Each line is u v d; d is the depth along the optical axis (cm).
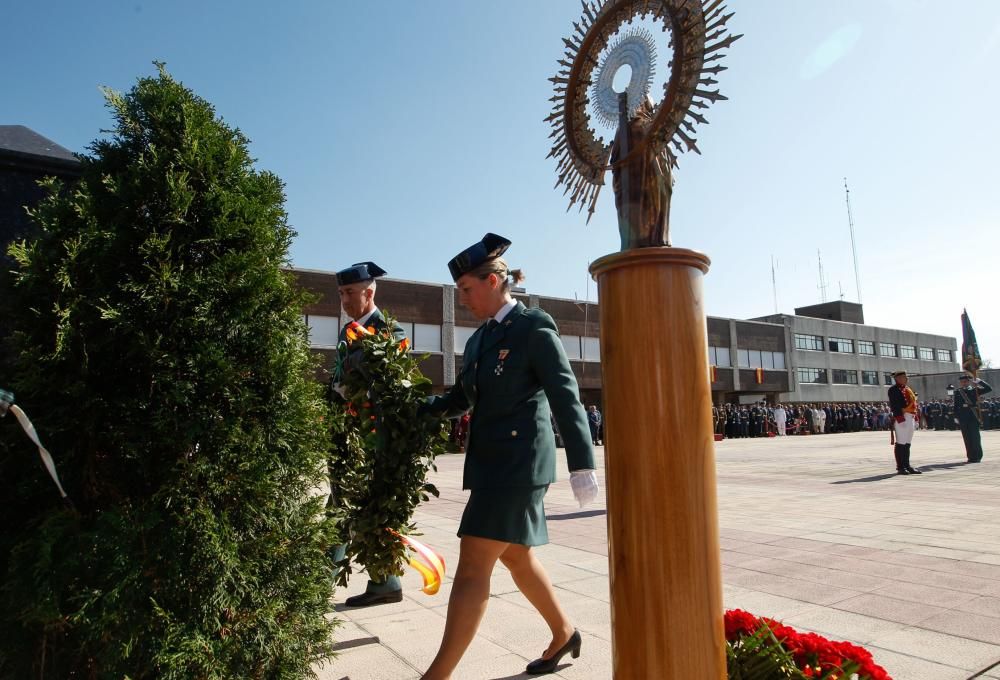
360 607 423
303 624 236
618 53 222
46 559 191
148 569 201
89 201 217
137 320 214
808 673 214
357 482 297
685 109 195
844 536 641
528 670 305
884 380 5881
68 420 207
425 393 309
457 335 3216
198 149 237
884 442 2838
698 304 186
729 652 227
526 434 274
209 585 207
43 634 201
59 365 208
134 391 217
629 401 181
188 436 208
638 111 208
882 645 336
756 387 4641
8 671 202
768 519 758
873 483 1136
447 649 258
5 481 211
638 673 174
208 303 221
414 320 3095
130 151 239
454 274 301
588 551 600
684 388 179
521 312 293
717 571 180
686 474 176
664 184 201
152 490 214
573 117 237
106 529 197
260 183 254
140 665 198
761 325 4784
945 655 321
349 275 408
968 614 387
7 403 183
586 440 256
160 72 248
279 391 232
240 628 216
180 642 198
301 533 237
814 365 5203
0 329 227
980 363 1553
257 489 218
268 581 225
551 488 1186
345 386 314
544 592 303
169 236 219
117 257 217
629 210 202
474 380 289
